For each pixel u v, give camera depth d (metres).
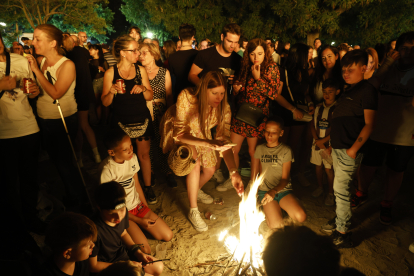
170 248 3.04
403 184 4.31
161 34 28.59
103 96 3.40
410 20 13.91
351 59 2.70
